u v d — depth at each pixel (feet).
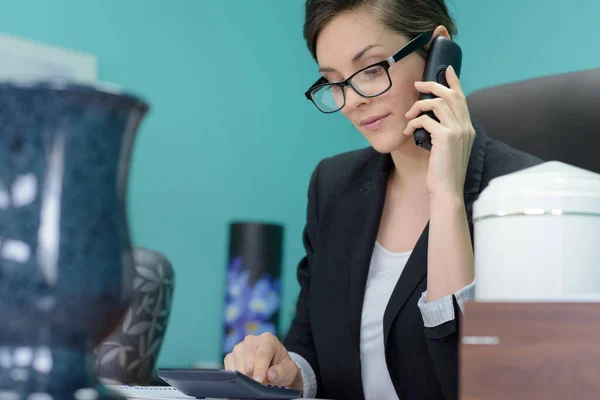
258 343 4.75
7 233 1.77
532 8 9.89
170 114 10.24
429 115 4.64
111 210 1.88
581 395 1.93
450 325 3.75
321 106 5.16
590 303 1.95
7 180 1.80
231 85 10.93
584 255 2.34
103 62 9.66
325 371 5.32
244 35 11.14
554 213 2.36
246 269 9.90
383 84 4.90
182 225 10.25
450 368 3.92
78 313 1.78
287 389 3.61
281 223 11.19
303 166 11.68
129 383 4.12
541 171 2.52
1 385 1.74
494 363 2.06
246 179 10.98
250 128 11.09
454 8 10.57
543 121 5.53
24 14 9.07
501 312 2.06
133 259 1.97
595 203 2.36
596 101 5.33
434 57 4.90
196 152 10.47
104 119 1.88
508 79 10.06
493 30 10.22
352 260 5.27
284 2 11.70
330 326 5.28
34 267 1.75
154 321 4.21
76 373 1.79
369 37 4.85
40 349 1.78
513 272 2.40
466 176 4.90
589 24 9.38
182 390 3.59
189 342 10.17
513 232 2.41
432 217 4.18
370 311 5.12
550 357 1.98
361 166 5.78
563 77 5.54
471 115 5.90
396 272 5.13
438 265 4.05
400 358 4.80
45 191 1.80
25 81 1.81
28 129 1.82
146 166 9.95
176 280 10.12
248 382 3.45
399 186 5.46
